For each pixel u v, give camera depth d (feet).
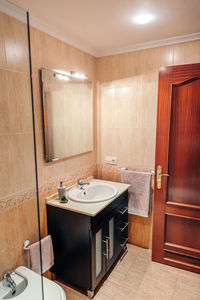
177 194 6.75
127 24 5.54
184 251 6.85
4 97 4.43
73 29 5.84
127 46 7.20
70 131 6.80
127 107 7.68
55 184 6.36
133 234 8.26
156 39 6.63
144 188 7.49
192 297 5.81
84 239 5.50
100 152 8.52
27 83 4.90
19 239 5.05
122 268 7.00
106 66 7.86
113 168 8.32
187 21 5.39
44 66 5.61
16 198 4.89
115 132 8.06
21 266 5.06
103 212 5.87
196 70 5.94
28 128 5.02
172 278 6.54
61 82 6.23
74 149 7.07
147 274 6.72
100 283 6.35
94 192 7.36
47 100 5.74
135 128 7.63
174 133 6.51
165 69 6.30
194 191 6.50
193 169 6.40
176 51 6.59
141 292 6.00
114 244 6.82
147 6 4.62
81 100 7.24
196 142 6.25
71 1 4.38
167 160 6.62
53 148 6.09
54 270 6.34
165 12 4.91
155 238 7.20
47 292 4.33
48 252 5.74
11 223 4.83
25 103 4.91
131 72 7.41
